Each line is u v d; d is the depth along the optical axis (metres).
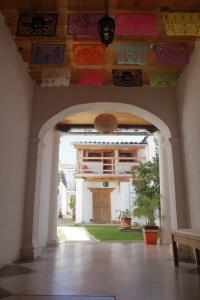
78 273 3.83
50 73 5.32
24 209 5.37
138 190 9.30
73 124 8.01
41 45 4.62
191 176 5.07
